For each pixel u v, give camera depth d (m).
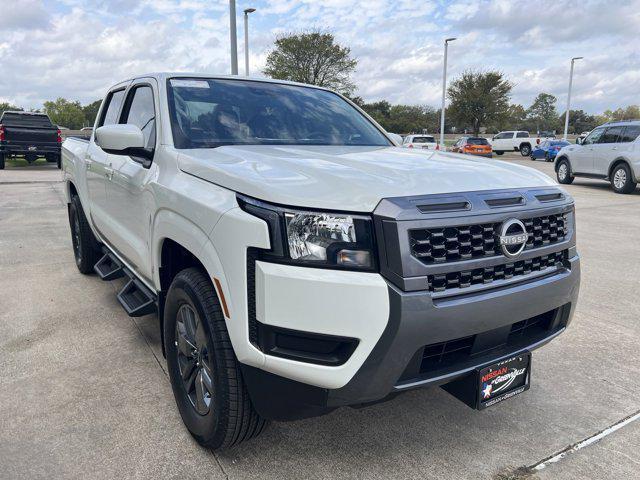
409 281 1.99
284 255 2.03
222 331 2.30
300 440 2.71
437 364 2.22
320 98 3.98
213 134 3.11
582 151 15.23
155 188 2.86
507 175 2.55
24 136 18.94
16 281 5.31
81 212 5.17
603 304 4.88
